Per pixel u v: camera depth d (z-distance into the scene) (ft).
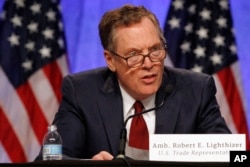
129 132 19.38
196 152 15.33
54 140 18.66
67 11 32.89
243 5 32.78
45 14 31.50
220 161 14.75
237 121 30.42
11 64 30.91
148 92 18.79
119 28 18.94
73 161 13.91
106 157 15.89
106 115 19.97
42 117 30.76
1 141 30.42
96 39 32.58
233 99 30.68
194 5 31.55
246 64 32.19
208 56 30.96
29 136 30.68
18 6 31.50
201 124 20.20
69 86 21.07
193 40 31.12
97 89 20.70
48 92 30.94
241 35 32.50
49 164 13.94
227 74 30.89
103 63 32.42
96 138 19.80
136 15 18.92
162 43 18.93
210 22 31.30
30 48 31.17
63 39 31.58
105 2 32.89
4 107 30.63
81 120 20.24
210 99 20.70
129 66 18.76
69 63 32.32
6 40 31.04
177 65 30.71
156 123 19.63
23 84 30.86
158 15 32.71
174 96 20.24
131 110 19.95
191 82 20.81
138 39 18.54
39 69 31.01
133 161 13.79
